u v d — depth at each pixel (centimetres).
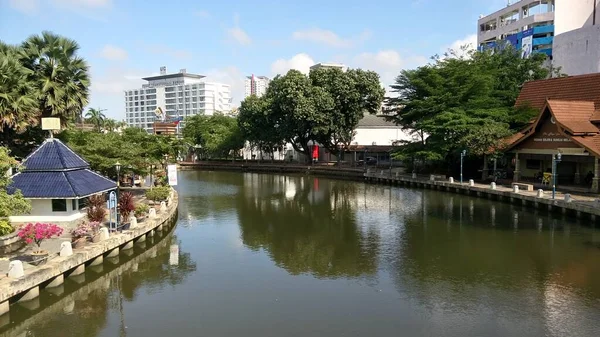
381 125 7481
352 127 6581
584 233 2564
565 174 3891
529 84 4672
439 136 4538
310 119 6209
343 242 2523
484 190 3866
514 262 2062
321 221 3159
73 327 1467
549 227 2736
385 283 1830
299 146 8469
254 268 2070
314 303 1633
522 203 3419
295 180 6234
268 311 1569
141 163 3972
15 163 1928
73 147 3419
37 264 1702
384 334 1379
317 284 1836
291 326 1446
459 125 4216
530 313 1509
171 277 1956
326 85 6419
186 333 1409
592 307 1548
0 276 1564
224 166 8619
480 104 4534
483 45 7769
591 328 1394
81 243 1977
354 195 4491
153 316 1541
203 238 2681
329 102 6231
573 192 3406
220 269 2058
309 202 4081
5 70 2725
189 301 1673
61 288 1734
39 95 3014
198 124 10100
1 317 1467
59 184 2342
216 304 1639
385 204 3872
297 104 6269
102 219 2317
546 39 6738
